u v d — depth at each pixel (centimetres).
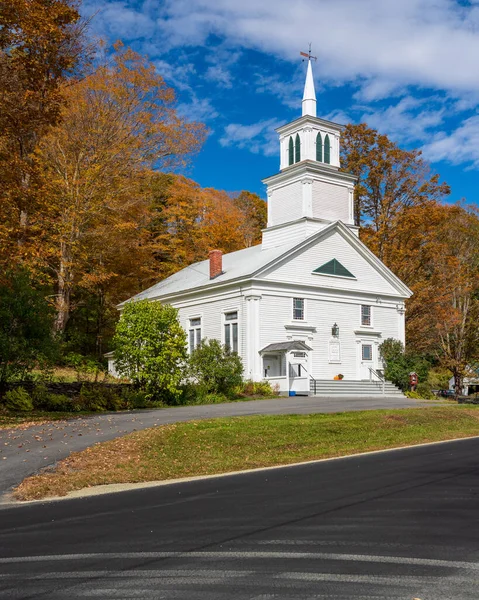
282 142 4356
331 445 1758
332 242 3972
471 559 673
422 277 5069
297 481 1216
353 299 4019
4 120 2050
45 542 767
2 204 2097
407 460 1512
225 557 686
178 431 1705
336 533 789
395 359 3991
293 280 3738
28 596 573
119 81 4319
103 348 5016
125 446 1520
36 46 2119
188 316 4125
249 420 1966
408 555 689
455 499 1012
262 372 3550
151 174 4622
